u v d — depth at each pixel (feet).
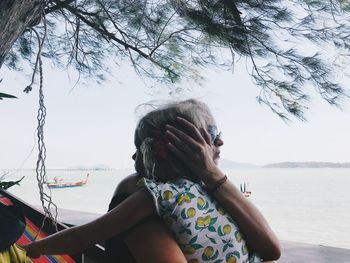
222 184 3.45
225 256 3.27
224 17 13.33
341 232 56.65
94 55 19.92
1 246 3.63
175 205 3.19
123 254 3.31
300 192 185.37
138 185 3.41
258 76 13.82
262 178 471.62
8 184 6.84
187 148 3.39
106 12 16.99
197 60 15.42
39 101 5.39
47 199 5.16
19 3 7.59
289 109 13.39
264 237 3.51
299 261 20.58
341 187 239.30
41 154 5.19
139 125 3.63
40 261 6.02
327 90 12.90
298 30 12.93
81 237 3.39
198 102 3.74
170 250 3.06
